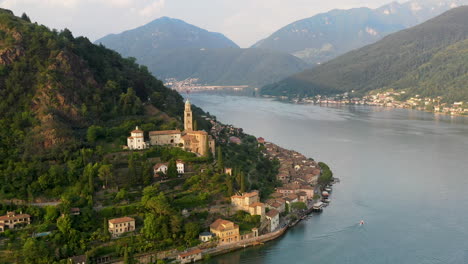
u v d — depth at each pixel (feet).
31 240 642.63
